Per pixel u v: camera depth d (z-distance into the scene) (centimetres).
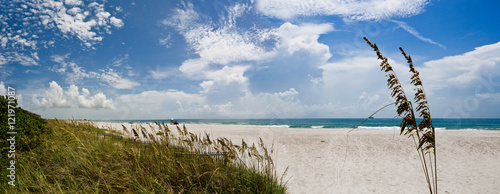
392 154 899
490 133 1555
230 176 410
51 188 320
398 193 493
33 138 473
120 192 343
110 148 486
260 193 391
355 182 560
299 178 586
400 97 218
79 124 688
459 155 876
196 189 365
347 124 5172
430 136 208
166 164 401
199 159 430
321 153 915
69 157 414
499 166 713
